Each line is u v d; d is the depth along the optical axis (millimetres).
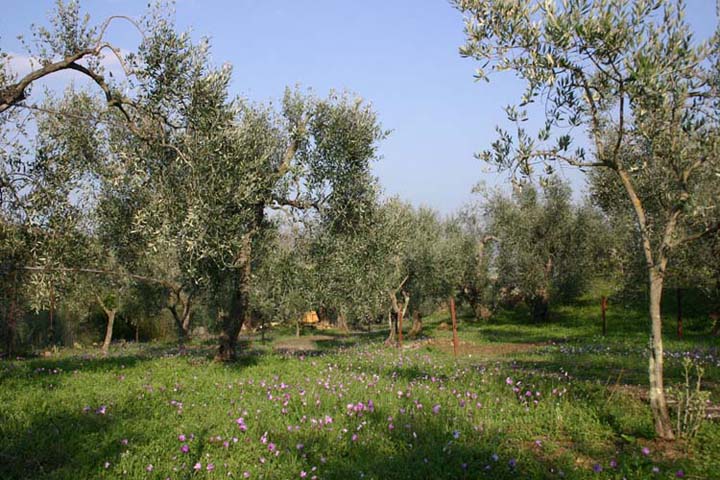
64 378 11180
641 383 10906
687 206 6523
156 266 20938
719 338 19719
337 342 26406
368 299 15391
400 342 21062
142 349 23328
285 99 13805
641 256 18797
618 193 11094
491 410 8102
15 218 10008
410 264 25859
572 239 30953
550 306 35375
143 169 9703
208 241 9992
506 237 32156
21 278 10883
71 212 11008
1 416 7875
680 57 6270
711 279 18719
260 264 15047
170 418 7930
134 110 10086
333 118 13156
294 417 7949
